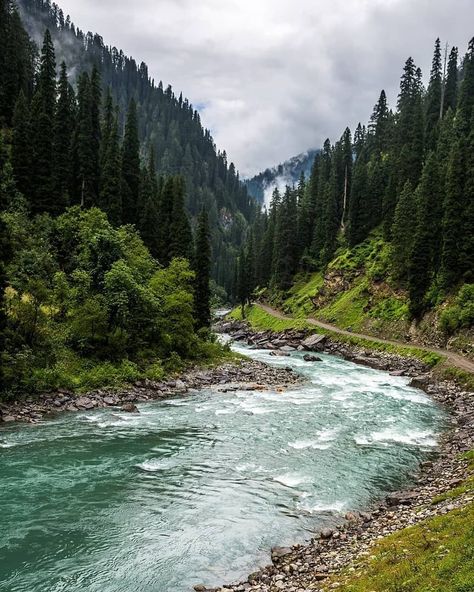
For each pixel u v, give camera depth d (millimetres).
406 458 28719
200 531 19594
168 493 23250
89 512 21016
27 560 17203
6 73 83625
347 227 116938
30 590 15461
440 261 72750
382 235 104500
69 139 79500
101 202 73688
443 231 71500
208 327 74938
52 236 61812
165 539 18906
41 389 38750
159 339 56656
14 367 37656
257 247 167125
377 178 112188
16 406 35875
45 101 83625
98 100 92188
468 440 31125
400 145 111750
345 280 103812
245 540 18938
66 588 15594
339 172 136000
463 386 48719
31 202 67500
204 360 61344
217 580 16141
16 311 40250
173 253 74688
